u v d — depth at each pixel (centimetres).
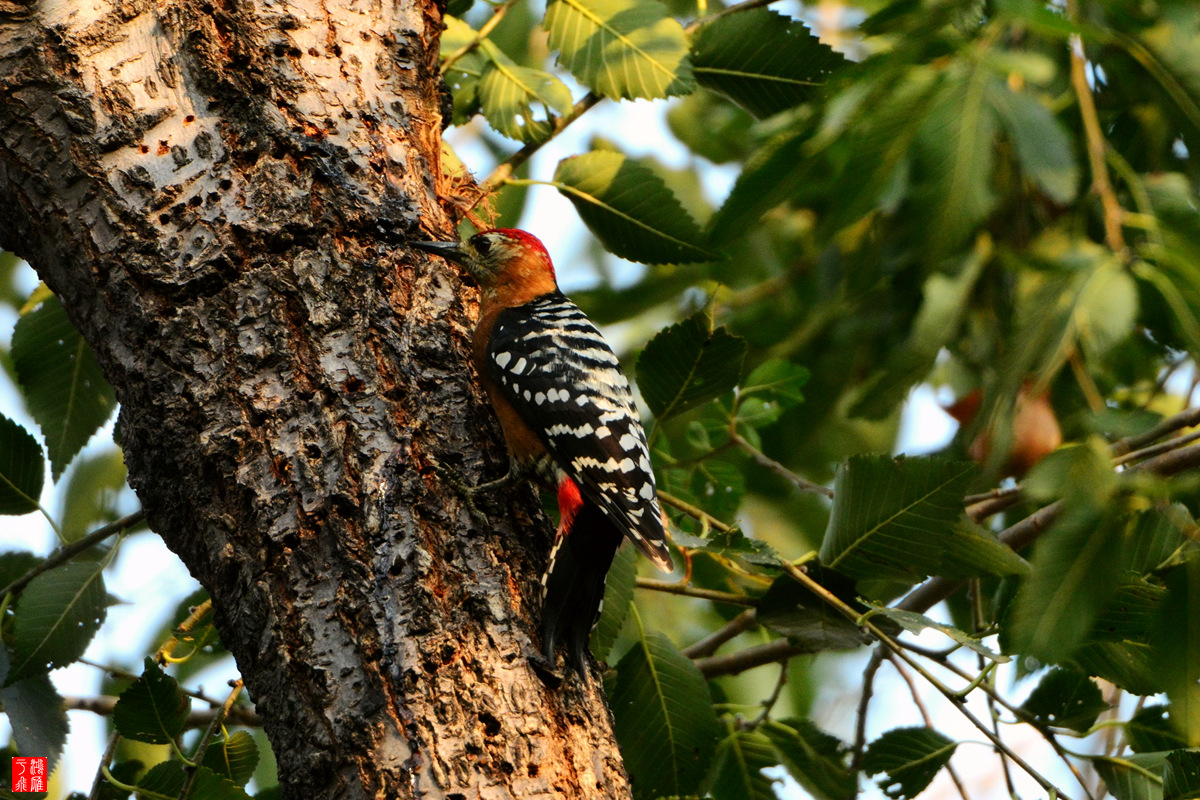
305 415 612
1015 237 965
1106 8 660
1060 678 723
